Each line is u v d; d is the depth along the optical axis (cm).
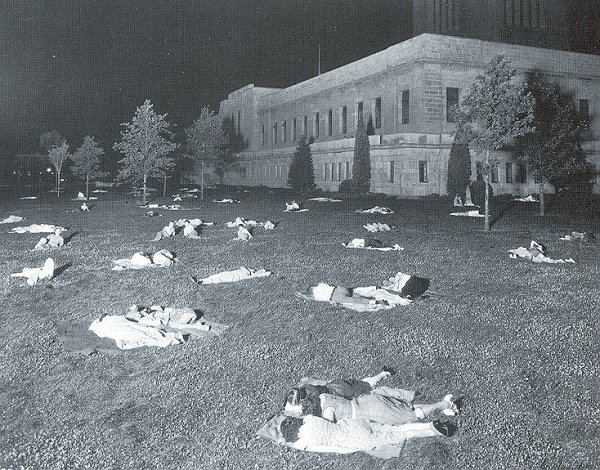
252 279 1706
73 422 845
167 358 1075
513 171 5538
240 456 738
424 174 5366
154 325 1255
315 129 7944
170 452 754
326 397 832
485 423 803
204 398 905
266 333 1212
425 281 1678
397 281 1580
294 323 1273
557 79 6109
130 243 2456
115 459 742
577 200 4728
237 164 10056
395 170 5475
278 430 782
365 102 6675
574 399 876
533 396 890
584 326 1233
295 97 8450
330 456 730
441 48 5594
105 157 10669
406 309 1375
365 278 1717
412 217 3619
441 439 758
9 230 2955
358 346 1120
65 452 760
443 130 5653
